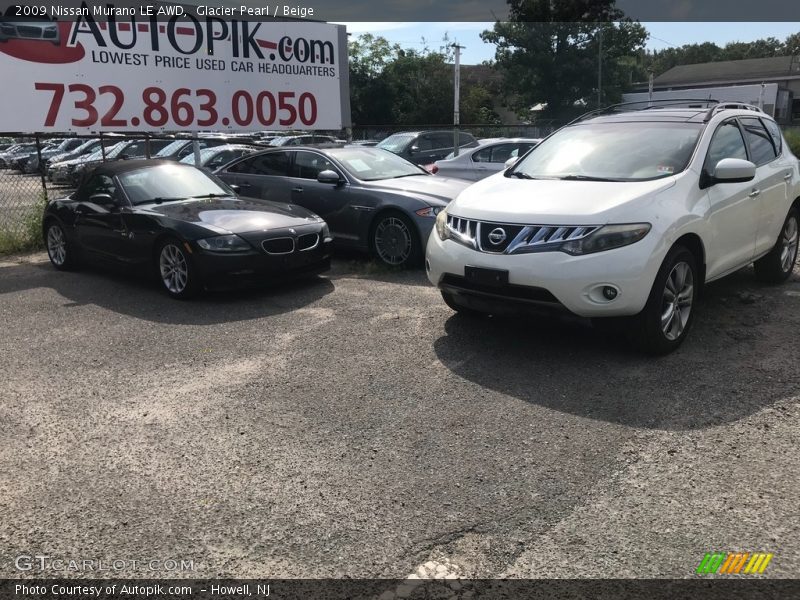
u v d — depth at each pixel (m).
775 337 5.11
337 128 13.70
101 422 3.97
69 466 3.47
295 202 8.86
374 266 8.02
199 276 6.57
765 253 6.23
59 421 4.00
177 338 5.55
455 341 5.26
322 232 7.25
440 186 8.34
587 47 49.09
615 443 3.56
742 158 5.74
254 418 3.98
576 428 3.74
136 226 7.10
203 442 3.70
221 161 17.30
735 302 6.09
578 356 4.84
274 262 6.75
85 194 8.12
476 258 4.75
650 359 4.73
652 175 5.04
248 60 12.00
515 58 50.03
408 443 3.63
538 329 5.48
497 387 4.34
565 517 2.93
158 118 11.04
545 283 4.44
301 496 3.14
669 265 4.57
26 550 2.79
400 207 7.79
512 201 4.89
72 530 2.92
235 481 3.29
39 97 9.87
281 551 2.75
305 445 3.64
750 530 2.80
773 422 3.74
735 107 6.13
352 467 3.39
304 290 7.11
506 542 2.78
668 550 2.69
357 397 4.25
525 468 3.34
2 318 6.29
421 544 2.78
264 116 12.41
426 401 4.16
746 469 3.27
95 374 4.76
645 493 3.09
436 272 5.11
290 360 4.95
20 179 16.39
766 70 59.84
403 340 5.32
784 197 6.25
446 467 3.37
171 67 11.05
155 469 3.42
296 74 12.79
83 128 10.32
